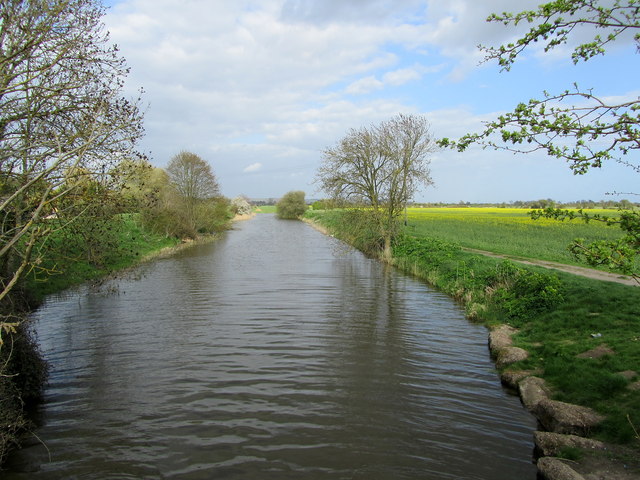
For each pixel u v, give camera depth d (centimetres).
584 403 752
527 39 516
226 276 2222
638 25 470
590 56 513
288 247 3703
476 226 4338
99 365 1009
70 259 1024
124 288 1894
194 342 1173
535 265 1922
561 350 964
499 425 758
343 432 725
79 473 616
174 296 1739
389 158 2880
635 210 515
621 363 833
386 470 624
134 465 633
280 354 1086
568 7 487
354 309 1544
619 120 473
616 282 1474
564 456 625
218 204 5503
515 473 625
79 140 722
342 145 2936
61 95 735
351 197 2975
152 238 3431
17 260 1142
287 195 9725
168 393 864
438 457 659
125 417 770
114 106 738
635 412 676
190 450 670
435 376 965
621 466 582
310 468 626
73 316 1429
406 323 1373
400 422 761
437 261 2252
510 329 1233
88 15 778
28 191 698
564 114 501
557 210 561
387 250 2866
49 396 853
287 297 1731
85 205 827
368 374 970
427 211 8512
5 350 741
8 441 677
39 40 630
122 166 772
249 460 644
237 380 927
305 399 843
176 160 4512
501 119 532
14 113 739
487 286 1634
